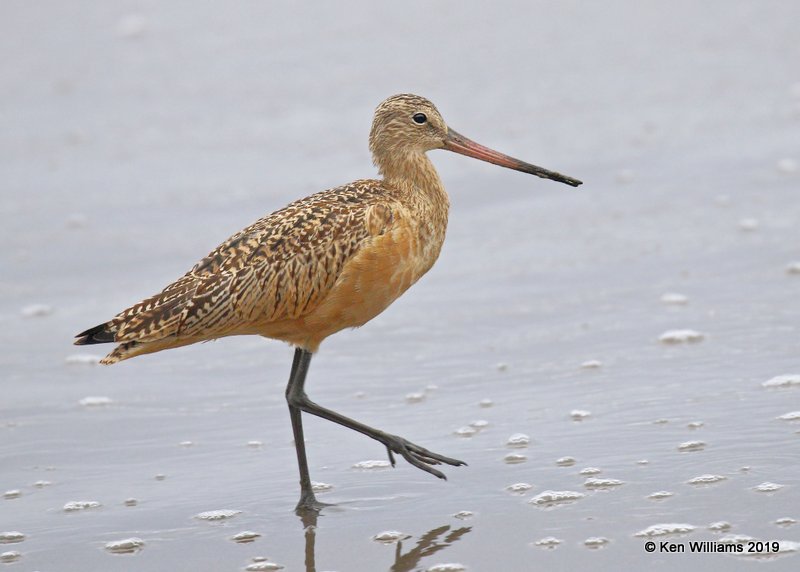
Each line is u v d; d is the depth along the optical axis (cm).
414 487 1420
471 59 3400
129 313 1395
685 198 2434
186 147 2923
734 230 2255
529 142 2797
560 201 2492
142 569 1248
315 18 3850
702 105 2961
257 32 3747
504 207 2494
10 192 2692
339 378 1797
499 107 3031
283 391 1781
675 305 1953
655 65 3275
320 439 1597
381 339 1938
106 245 2391
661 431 1490
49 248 2389
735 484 1321
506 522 1291
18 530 1352
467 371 1778
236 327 1426
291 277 1412
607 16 3716
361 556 1248
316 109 3119
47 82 3419
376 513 1351
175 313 1392
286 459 1538
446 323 1980
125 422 1680
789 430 1452
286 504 1396
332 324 1458
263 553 1270
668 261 2144
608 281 2088
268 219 1453
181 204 2581
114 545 1305
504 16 3766
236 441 1603
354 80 3291
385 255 1435
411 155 1523
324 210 1440
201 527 1345
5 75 3481
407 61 3412
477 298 2072
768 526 1224
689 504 1286
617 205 2441
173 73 3444
